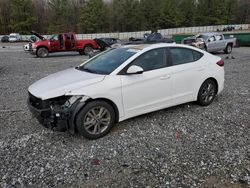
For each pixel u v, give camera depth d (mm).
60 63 14938
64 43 20141
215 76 5914
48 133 4551
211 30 88062
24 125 4922
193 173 3377
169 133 4516
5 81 9180
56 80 4531
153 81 4840
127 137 4371
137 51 4891
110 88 4359
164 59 5125
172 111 5559
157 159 3701
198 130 4637
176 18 87938
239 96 6805
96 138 4316
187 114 5395
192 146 4059
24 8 76688
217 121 5047
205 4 93812
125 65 4633
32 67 13055
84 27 79000
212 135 4441
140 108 4777
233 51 22703
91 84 4262
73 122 4117
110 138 4344
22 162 3652
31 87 4562
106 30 81812
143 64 4820
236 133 4520
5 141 4270
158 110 5359
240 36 28703
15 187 3141
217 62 6059
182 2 92250
